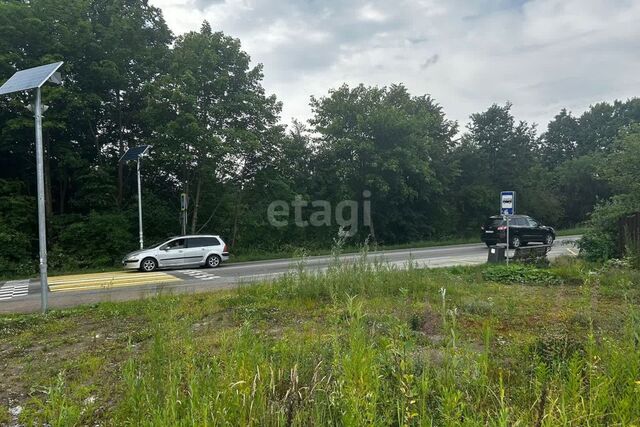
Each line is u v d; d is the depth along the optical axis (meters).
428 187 29.00
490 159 35.47
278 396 2.85
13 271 17.31
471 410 2.53
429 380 2.88
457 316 6.44
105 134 23.11
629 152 15.38
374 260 10.24
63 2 19.67
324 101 27.61
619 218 13.83
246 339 3.65
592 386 2.67
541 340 4.27
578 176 41.25
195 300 8.92
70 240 19.45
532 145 36.38
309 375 3.19
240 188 23.62
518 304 7.50
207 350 4.37
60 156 20.41
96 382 4.29
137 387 3.17
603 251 13.48
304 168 27.83
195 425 2.30
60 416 3.01
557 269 11.95
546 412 2.47
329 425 2.48
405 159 26.30
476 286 9.84
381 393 2.71
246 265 18.48
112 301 9.58
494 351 4.53
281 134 23.55
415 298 7.96
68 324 7.37
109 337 6.39
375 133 26.56
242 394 2.64
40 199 8.73
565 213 41.41
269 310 7.71
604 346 3.47
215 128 20.72
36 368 4.98
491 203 33.44
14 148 20.30
